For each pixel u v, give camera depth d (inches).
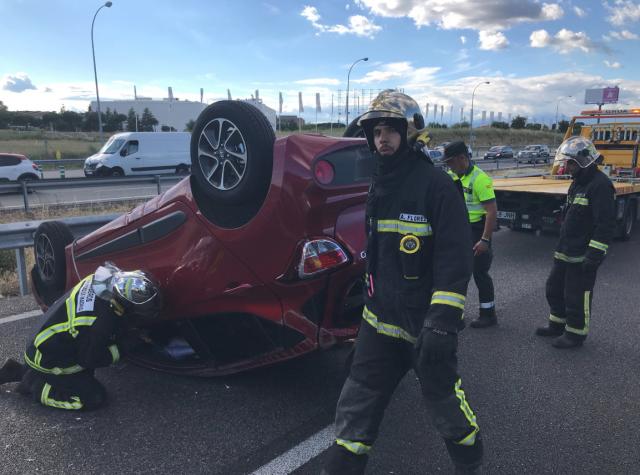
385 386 92.9
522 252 342.0
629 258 328.2
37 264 198.5
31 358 137.3
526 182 422.9
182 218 140.3
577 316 178.5
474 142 3046.3
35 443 123.0
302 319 129.9
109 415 136.1
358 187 132.2
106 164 898.7
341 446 91.8
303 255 124.0
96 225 269.3
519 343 186.4
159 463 115.3
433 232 85.4
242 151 124.8
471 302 235.5
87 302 134.0
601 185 167.5
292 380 154.2
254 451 119.6
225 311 139.1
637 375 160.4
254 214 127.7
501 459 117.1
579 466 114.7
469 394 147.7
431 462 114.9
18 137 2153.1
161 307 141.3
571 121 511.2
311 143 126.3
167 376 158.1
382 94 88.7
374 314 91.6
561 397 146.2
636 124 466.6
